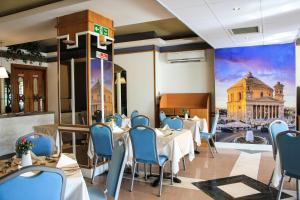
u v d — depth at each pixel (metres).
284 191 3.25
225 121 6.17
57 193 1.54
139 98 7.11
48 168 1.49
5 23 4.36
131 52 7.17
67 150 4.08
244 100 6.01
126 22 4.40
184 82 6.99
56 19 4.15
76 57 3.91
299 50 5.82
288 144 2.50
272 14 3.64
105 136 3.43
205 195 3.18
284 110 5.69
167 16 4.06
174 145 3.28
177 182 3.61
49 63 8.34
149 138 3.14
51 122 6.41
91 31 3.82
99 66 4.02
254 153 5.40
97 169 3.93
